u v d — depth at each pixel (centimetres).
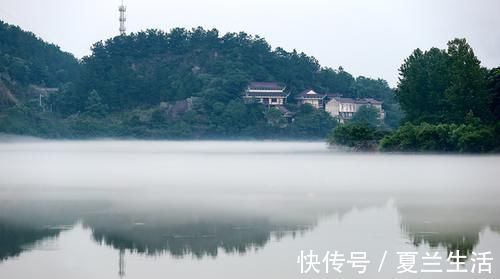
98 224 4153
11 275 3031
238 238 3738
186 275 3033
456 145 10638
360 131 12694
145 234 3856
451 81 11394
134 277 3008
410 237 3725
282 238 3738
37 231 3947
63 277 3012
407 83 12088
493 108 11156
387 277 3027
